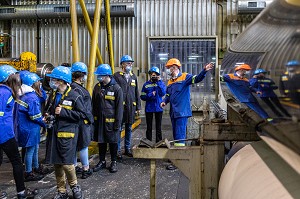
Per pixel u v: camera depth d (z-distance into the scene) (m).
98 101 4.38
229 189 1.47
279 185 1.15
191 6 10.48
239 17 10.33
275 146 1.27
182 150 2.03
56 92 3.33
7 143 3.10
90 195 3.58
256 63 1.32
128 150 5.40
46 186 3.88
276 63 1.10
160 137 5.49
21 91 3.68
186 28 10.52
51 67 7.61
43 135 7.08
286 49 1.04
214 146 1.98
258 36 1.39
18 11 10.31
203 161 2.00
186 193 3.62
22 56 6.54
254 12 9.88
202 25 10.46
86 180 4.10
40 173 4.35
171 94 4.30
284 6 1.17
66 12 10.20
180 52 10.48
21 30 10.97
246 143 2.01
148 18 10.62
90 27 6.51
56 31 10.91
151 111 5.38
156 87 5.36
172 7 10.53
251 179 1.33
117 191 3.70
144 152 2.07
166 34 10.59
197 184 2.02
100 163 4.59
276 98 1.10
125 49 10.73
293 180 1.14
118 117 4.31
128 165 4.79
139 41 10.67
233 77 1.70
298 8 1.04
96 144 5.54
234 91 1.81
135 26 10.66
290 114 0.99
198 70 10.44
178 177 4.20
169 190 3.72
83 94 3.74
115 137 4.36
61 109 3.07
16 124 3.84
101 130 4.37
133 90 5.39
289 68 0.98
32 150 4.07
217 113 3.41
